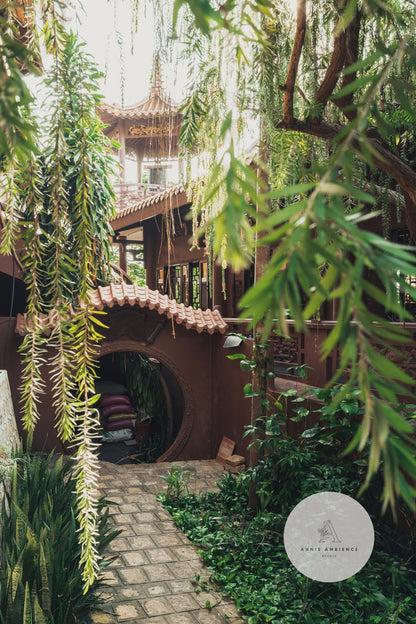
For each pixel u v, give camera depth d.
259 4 0.39
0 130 0.29
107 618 3.38
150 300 6.79
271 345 5.09
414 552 3.85
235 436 6.93
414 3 1.50
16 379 6.27
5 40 0.30
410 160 2.75
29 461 4.23
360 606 3.45
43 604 2.68
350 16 0.41
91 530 0.79
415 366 3.68
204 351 7.46
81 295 0.79
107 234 6.81
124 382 9.66
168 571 4.09
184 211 9.01
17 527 3.13
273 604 3.60
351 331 0.26
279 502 4.64
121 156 9.43
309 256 0.25
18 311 7.51
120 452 8.41
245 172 0.27
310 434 4.40
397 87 0.36
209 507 5.34
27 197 0.74
